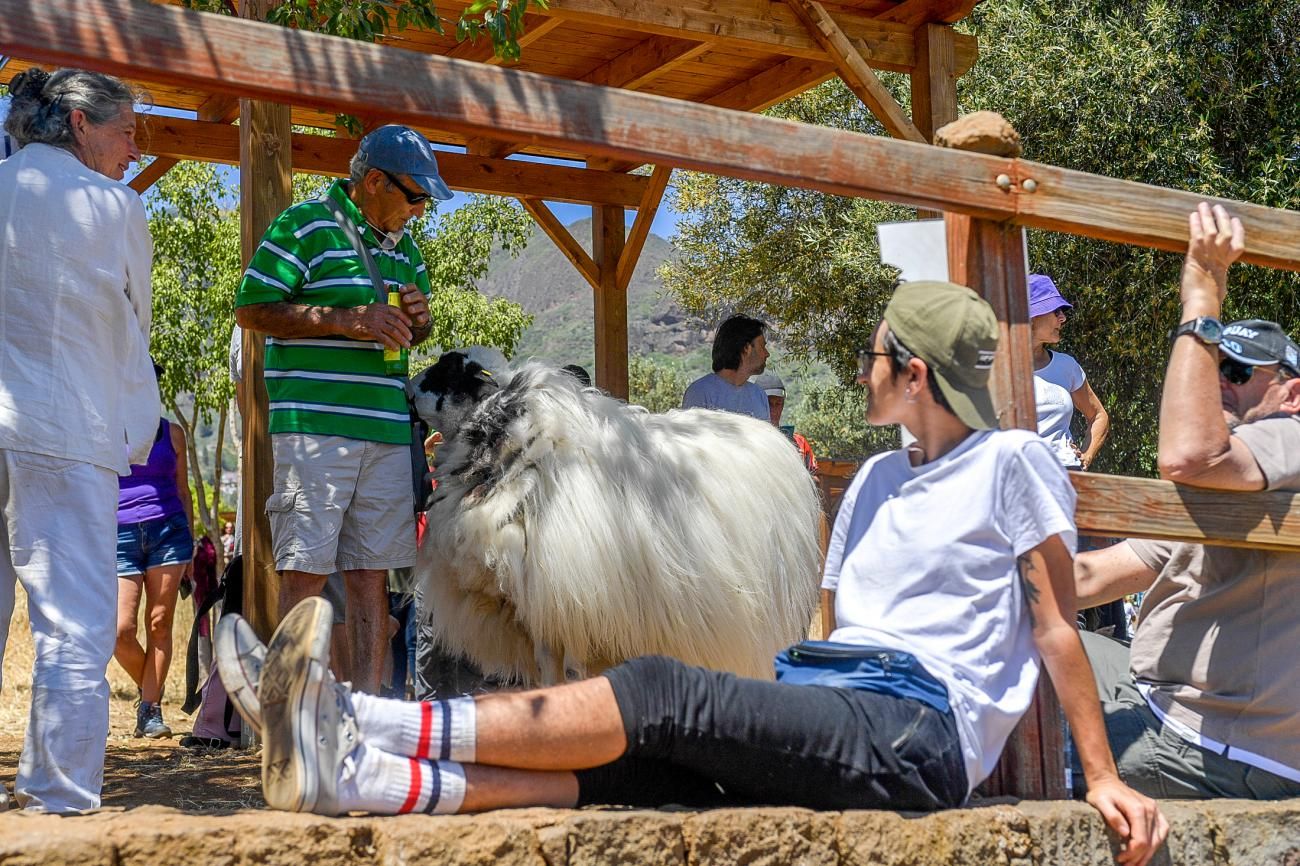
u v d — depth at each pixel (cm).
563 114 265
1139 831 269
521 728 244
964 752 265
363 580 478
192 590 785
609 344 1012
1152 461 1288
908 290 281
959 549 271
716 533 439
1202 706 311
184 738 592
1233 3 1233
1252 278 1195
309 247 459
